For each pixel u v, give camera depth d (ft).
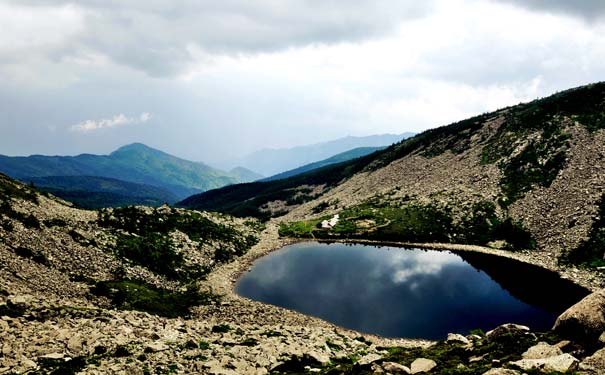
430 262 299.79
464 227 356.79
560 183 359.46
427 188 463.42
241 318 178.60
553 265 270.46
